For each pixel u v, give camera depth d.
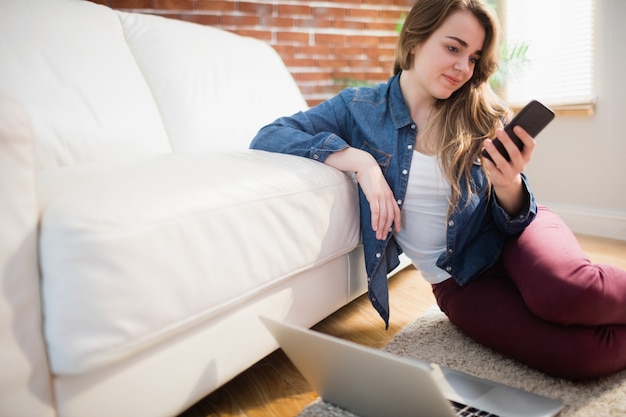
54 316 0.64
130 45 1.67
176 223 0.75
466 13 1.08
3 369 0.60
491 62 1.15
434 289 1.34
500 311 1.12
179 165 0.96
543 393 0.98
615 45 2.21
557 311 0.99
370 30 2.98
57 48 1.34
